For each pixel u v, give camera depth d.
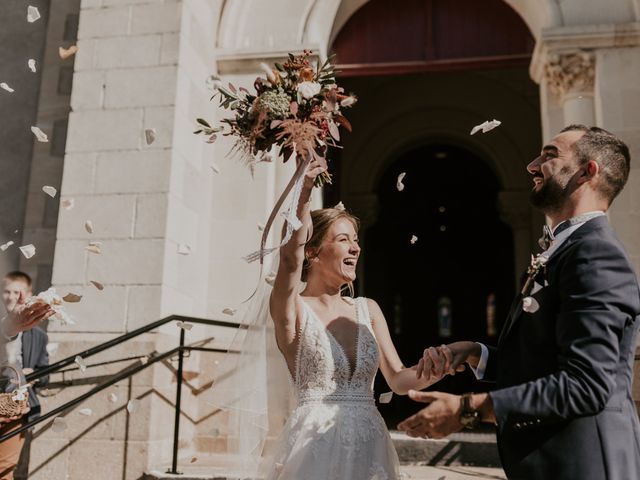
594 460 1.68
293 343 2.39
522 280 2.07
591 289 1.72
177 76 5.35
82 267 5.11
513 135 10.31
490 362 2.14
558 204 2.02
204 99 5.93
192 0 5.68
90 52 5.55
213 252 5.86
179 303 5.26
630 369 1.81
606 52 5.58
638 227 5.23
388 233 17.34
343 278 2.55
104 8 5.62
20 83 6.31
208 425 5.27
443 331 17.48
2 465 4.14
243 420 2.62
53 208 5.97
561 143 2.05
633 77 5.50
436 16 6.72
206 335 5.60
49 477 4.63
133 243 5.08
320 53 6.06
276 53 6.04
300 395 2.38
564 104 5.76
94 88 5.46
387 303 17.17
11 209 6.03
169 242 5.09
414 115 10.59
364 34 6.76
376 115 10.62
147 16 5.53
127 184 5.21
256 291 2.72
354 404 2.34
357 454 2.25
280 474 2.25
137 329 4.54
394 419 7.93
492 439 5.09
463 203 16.80
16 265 5.88
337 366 2.36
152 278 4.98
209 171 5.96
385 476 2.26
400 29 6.73
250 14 6.31
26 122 6.22
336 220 2.61
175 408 4.86
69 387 4.77
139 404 4.69
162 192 5.14
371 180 10.59
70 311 5.02
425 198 16.69
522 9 6.43
